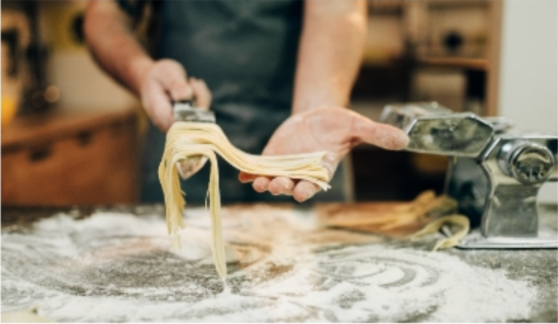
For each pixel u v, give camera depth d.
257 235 0.88
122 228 0.92
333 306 0.62
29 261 0.78
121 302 0.65
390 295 0.65
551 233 0.84
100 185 2.35
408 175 2.97
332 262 0.76
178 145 0.72
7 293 0.67
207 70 1.21
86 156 2.24
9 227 0.93
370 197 2.88
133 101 2.64
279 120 1.22
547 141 0.77
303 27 1.10
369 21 3.25
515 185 0.79
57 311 0.62
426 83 3.25
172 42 1.24
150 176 1.25
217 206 0.71
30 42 2.59
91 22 1.24
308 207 1.03
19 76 2.50
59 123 2.13
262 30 1.18
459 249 0.80
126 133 2.55
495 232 0.81
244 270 0.73
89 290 0.68
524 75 1.09
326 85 0.95
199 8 1.19
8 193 1.81
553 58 1.07
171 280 0.71
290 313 0.61
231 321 0.59
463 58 3.04
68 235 0.89
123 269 0.75
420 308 0.62
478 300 0.63
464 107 2.71
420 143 0.77
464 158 0.90
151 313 0.62
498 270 0.72
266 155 0.79
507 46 1.09
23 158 1.89
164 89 0.97
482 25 3.08
